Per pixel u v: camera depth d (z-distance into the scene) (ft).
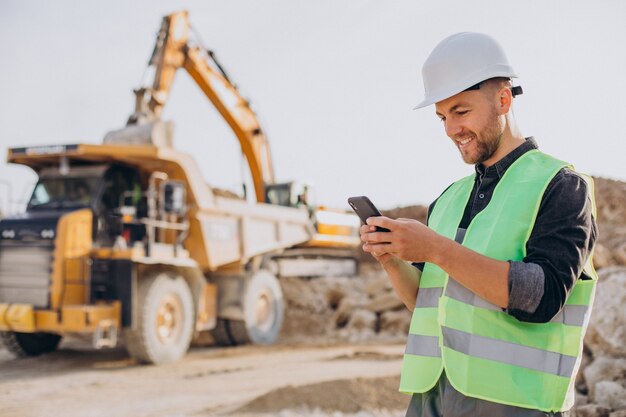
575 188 5.97
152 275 32.07
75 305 30.30
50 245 30.14
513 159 6.51
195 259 36.01
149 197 32.04
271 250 42.91
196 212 34.99
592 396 18.10
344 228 51.96
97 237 31.55
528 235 6.00
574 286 6.10
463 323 6.17
